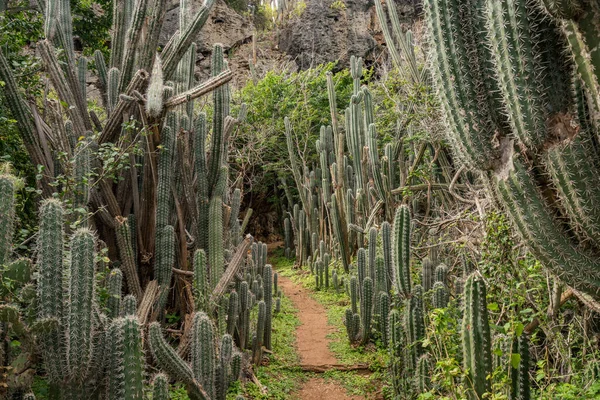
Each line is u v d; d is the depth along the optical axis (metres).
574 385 3.70
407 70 9.62
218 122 6.36
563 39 2.43
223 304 6.34
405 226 5.40
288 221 18.64
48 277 2.95
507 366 3.31
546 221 2.55
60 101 5.68
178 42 5.84
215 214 6.35
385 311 7.62
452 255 7.83
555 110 2.47
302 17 22.47
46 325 2.81
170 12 20.70
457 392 3.41
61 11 6.20
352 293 9.17
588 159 2.37
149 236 5.98
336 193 12.23
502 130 2.71
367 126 10.41
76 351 2.88
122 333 2.98
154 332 3.95
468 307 3.24
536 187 2.56
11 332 2.91
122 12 6.45
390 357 6.03
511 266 4.50
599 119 2.33
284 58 22.25
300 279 14.44
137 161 6.19
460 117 2.74
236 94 17.84
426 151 9.95
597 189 2.37
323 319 10.21
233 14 22.52
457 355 4.27
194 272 5.81
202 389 4.19
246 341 7.59
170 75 5.95
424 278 6.87
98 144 5.73
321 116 17.56
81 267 2.99
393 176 10.28
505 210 2.74
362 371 7.40
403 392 5.52
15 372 2.80
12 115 5.43
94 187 5.63
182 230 6.33
